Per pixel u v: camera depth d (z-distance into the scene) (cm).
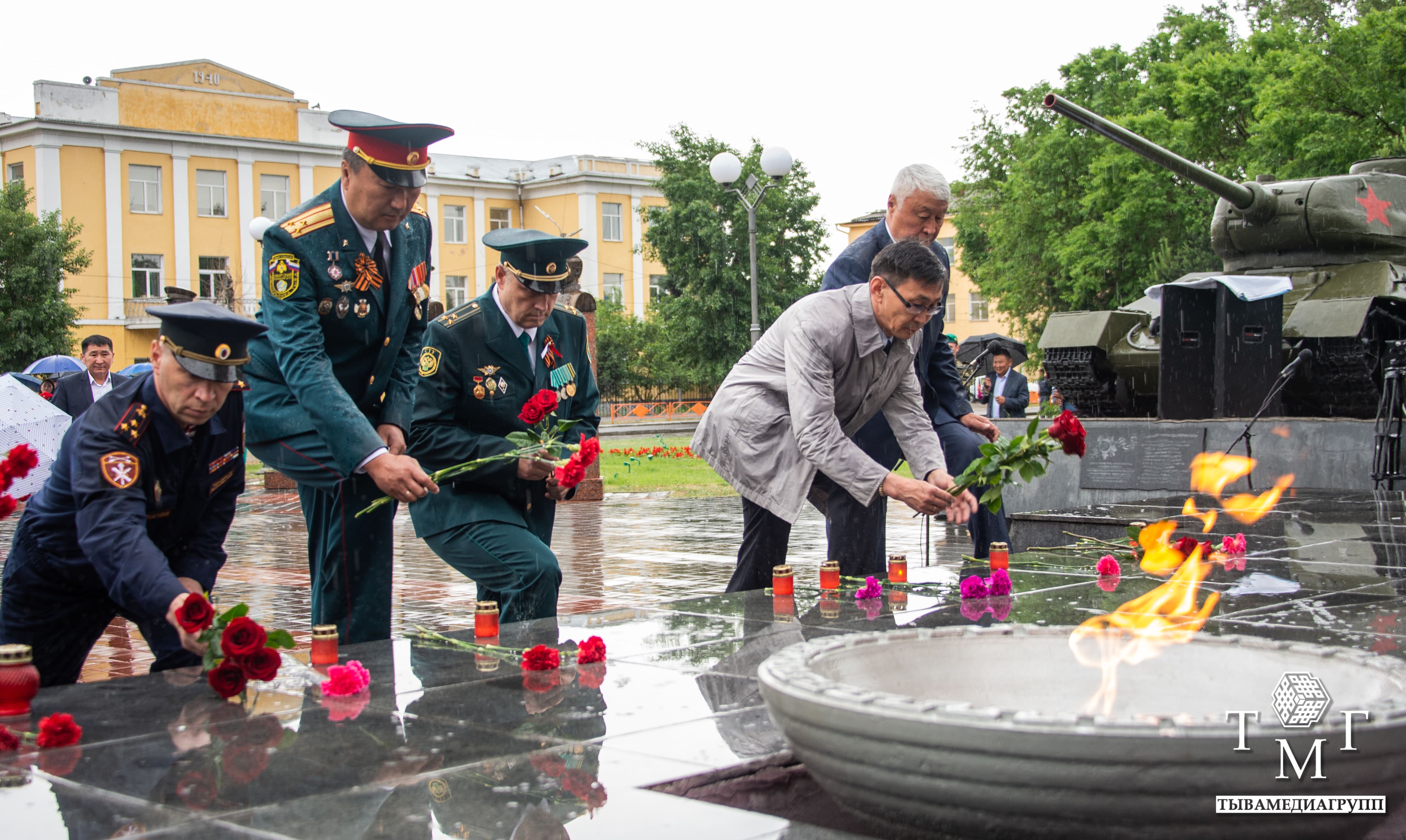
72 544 338
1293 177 2389
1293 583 450
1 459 331
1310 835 173
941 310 592
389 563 436
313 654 320
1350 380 1112
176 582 298
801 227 4162
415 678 302
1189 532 625
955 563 835
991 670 248
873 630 361
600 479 1510
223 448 349
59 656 358
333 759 226
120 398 323
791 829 185
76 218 4159
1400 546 561
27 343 3400
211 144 4438
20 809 197
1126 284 2977
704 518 1288
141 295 4366
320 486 409
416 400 468
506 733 246
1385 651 317
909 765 180
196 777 214
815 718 192
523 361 479
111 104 4288
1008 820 175
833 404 475
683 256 4106
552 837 181
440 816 192
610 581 826
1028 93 3350
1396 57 2330
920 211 541
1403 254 1180
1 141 4309
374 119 410
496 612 358
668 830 185
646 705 269
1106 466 1116
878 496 525
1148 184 2823
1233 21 4181
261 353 419
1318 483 991
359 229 414
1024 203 3194
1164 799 167
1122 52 3275
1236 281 1061
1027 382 1485
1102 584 455
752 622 380
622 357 4906
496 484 467
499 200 5472
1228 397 1083
